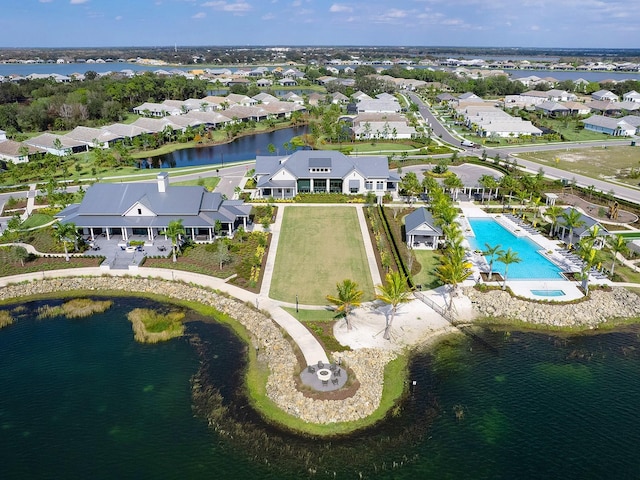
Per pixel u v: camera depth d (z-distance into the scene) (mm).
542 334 66375
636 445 47719
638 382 56875
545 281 78312
